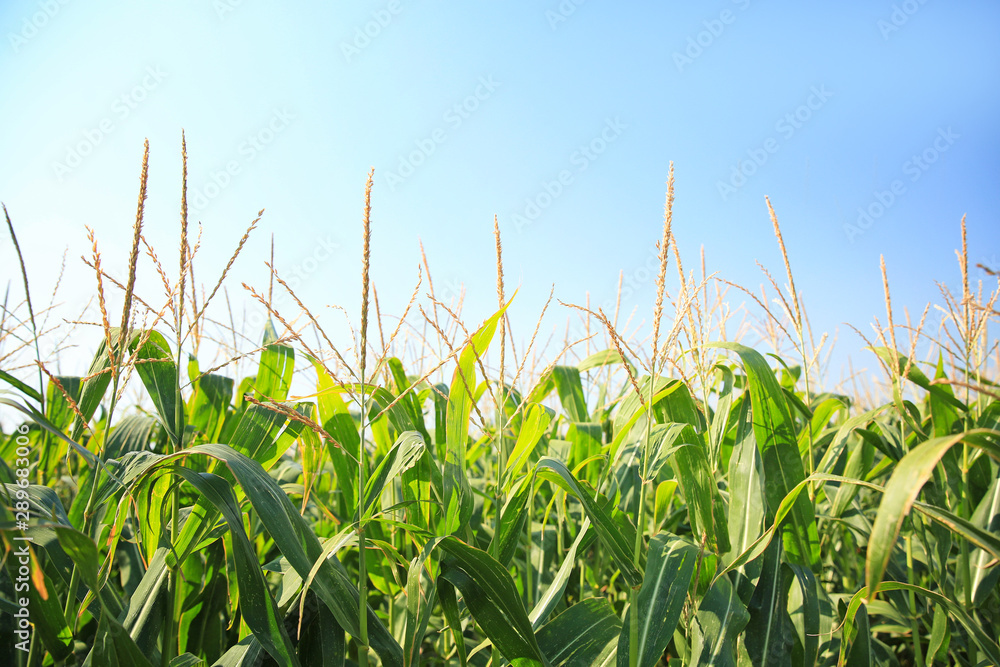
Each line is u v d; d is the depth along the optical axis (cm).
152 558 204
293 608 205
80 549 136
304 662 194
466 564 173
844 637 203
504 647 176
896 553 325
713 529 226
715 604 203
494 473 372
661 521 288
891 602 284
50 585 173
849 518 303
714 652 192
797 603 217
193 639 242
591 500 184
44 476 293
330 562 189
